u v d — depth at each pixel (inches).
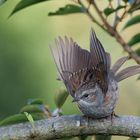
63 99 389.7
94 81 351.3
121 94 791.7
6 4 768.3
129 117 351.9
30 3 395.2
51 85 768.9
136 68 375.2
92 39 332.2
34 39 783.7
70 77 349.1
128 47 399.2
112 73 371.9
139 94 790.5
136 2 392.2
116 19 398.0
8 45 773.3
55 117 352.8
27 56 776.3
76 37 816.9
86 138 391.9
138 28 788.0
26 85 760.3
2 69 759.7
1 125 375.6
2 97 745.6
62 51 350.6
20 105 746.8
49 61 780.6
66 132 350.0
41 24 788.6
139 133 349.4
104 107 349.1
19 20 781.3
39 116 384.2
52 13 405.7
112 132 351.9
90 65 343.6
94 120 350.9
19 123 359.3
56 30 799.7
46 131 348.2
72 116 352.2
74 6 400.8
